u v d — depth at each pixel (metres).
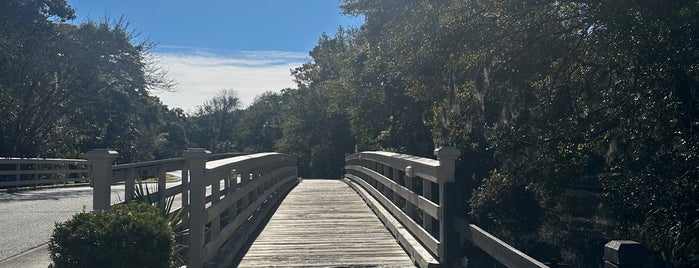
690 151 5.82
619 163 6.70
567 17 7.37
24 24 34.25
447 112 10.59
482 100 8.59
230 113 113.31
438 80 10.16
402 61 10.05
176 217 7.28
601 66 7.23
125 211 6.31
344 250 9.35
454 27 8.02
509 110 8.16
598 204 7.76
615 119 6.71
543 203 8.42
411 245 8.67
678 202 5.92
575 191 8.48
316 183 26.16
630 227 6.91
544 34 7.69
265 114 94.19
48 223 12.90
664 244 6.02
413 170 9.41
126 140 49.16
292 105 56.22
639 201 6.38
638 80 6.41
